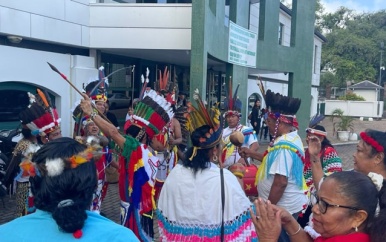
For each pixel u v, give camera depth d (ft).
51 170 5.22
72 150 5.43
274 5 51.26
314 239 7.01
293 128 12.00
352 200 6.05
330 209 6.15
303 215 12.41
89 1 31.50
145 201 11.19
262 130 55.77
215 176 8.65
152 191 11.32
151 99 11.55
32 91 27.61
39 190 5.36
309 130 12.24
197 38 29.43
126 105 39.40
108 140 15.19
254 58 46.96
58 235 5.20
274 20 51.62
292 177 11.10
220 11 36.91
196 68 29.50
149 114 11.47
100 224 5.40
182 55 37.09
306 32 57.67
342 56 149.18
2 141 21.89
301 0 55.42
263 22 49.37
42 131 12.21
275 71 54.13
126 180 11.41
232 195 8.57
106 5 31.55
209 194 8.52
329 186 6.25
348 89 137.69
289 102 11.71
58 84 28.76
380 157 8.25
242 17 45.52
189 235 8.62
